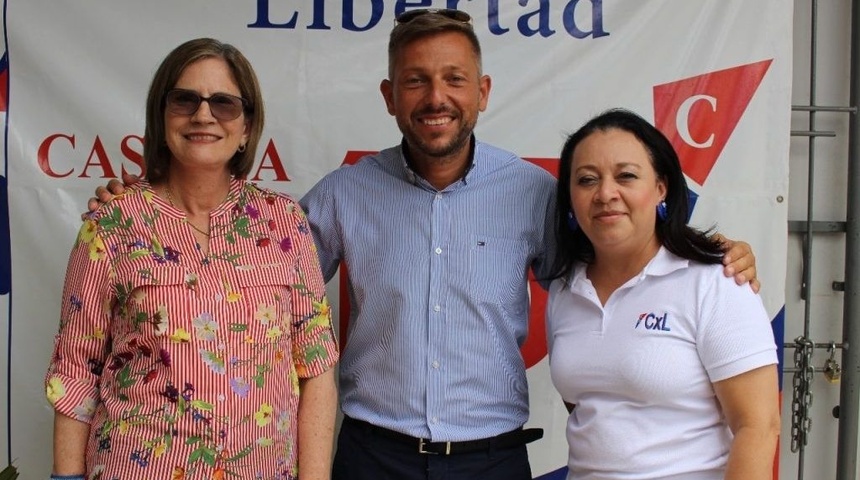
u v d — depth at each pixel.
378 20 2.11
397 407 1.61
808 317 2.17
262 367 1.33
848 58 2.18
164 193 1.38
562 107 2.11
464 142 1.61
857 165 2.12
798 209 2.21
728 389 1.25
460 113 1.57
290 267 1.42
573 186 1.38
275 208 1.46
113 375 1.31
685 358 1.29
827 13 2.18
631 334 1.33
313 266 1.49
